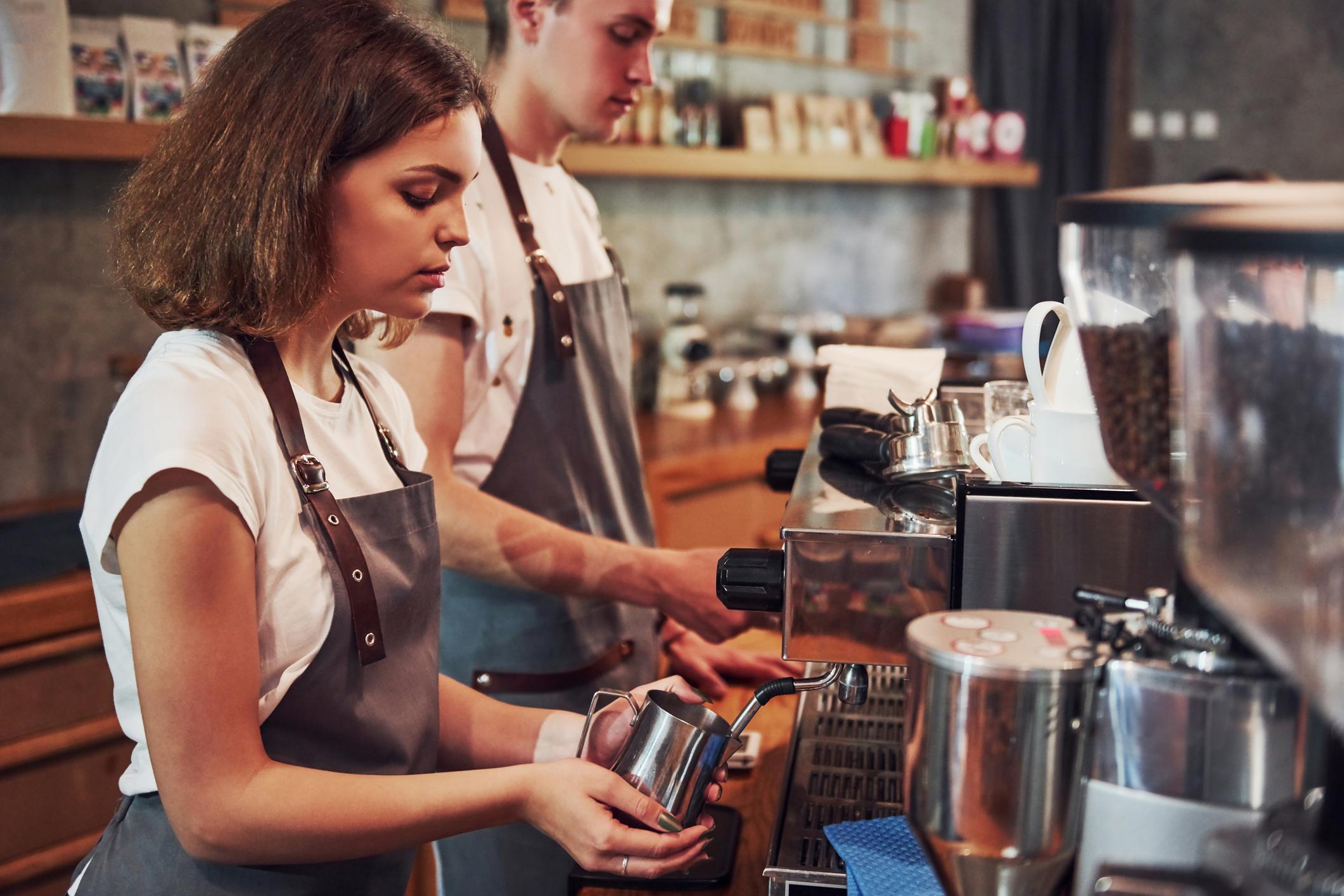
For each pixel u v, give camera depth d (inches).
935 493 45.7
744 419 154.3
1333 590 23.0
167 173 43.3
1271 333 23.0
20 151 87.9
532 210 70.2
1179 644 28.9
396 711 47.3
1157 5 269.4
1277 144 266.2
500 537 62.9
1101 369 30.9
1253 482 23.9
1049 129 233.1
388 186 43.3
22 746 85.0
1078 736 28.4
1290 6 260.2
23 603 83.7
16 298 103.6
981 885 29.6
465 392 66.6
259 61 42.3
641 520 77.4
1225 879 26.3
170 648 38.9
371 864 48.2
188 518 38.9
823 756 52.0
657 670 75.7
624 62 68.0
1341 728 23.4
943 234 225.5
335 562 45.1
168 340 44.4
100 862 45.4
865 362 59.6
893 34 195.9
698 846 43.4
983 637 29.8
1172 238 24.2
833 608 40.1
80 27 96.4
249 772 40.1
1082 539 37.8
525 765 44.4
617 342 75.3
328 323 46.8
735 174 149.8
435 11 127.6
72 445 108.7
